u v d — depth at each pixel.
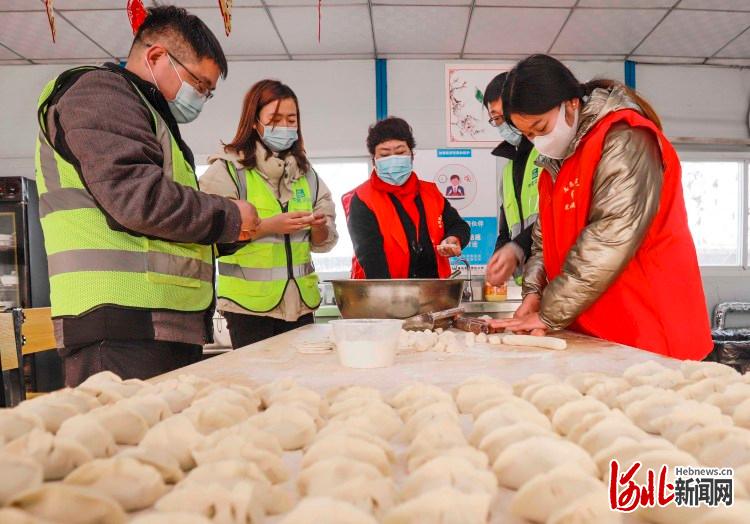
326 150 3.99
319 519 0.33
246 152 1.69
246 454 0.47
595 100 1.21
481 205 3.93
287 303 1.68
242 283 1.63
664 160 1.17
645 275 1.19
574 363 0.94
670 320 1.17
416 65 3.98
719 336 3.52
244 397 0.66
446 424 0.53
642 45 3.77
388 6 3.18
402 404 0.69
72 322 0.97
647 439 0.49
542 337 1.12
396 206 2.23
